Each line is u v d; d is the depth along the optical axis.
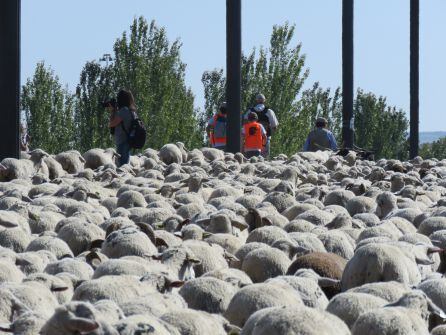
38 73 179.25
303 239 32.38
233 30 83.50
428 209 44.16
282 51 166.62
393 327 20.66
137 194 44.69
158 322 19.28
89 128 177.12
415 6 124.38
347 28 107.00
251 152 84.31
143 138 69.44
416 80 125.19
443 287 25.08
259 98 88.75
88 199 46.53
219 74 178.00
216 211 37.66
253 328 19.66
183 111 178.25
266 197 44.66
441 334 21.78
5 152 66.00
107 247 30.33
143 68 173.50
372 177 64.44
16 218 36.72
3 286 23.53
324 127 91.19
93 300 22.66
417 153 125.56
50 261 29.78
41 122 177.50
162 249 31.41
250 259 29.19
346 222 37.94
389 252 27.03
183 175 58.47
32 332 19.80
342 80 107.38
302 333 18.94
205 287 24.41
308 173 61.91
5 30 65.94
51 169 64.69
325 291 26.47
